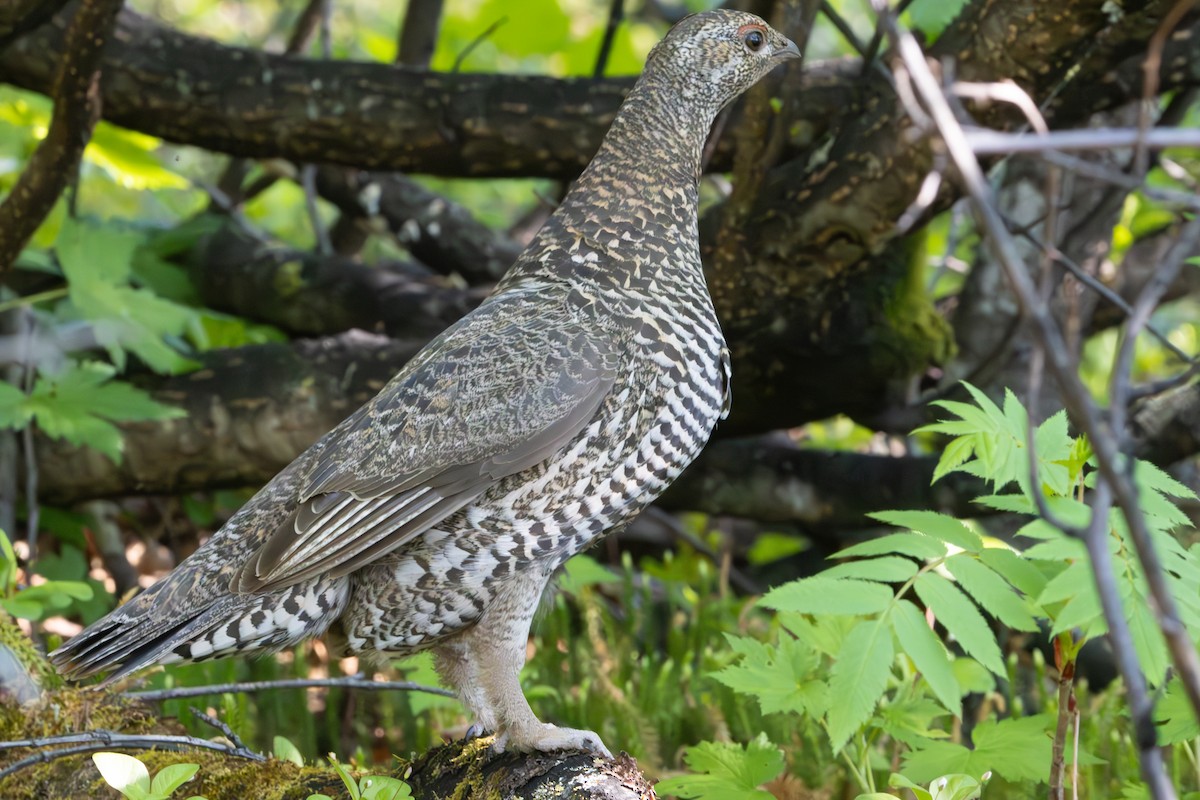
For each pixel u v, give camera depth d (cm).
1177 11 274
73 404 800
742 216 734
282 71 861
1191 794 502
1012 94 302
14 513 884
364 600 507
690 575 1043
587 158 849
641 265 528
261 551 487
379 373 864
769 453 929
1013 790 625
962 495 855
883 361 816
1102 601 289
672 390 513
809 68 828
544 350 497
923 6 729
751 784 518
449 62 1247
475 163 870
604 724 746
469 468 486
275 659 862
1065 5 616
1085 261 939
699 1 1101
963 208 971
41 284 982
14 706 579
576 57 1177
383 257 1420
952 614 446
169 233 1075
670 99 557
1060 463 459
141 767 445
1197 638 433
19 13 767
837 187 709
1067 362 268
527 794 466
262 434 860
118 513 1052
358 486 490
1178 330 1309
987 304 940
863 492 894
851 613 448
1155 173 1041
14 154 931
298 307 1017
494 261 1061
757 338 808
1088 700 816
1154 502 444
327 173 1084
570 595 947
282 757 563
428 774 506
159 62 861
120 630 503
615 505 511
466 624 510
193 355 905
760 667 541
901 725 543
